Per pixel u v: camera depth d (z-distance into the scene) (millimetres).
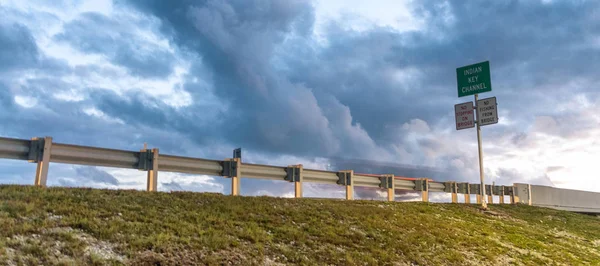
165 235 10391
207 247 10508
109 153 13641
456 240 17125
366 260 12516
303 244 12500
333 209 17203
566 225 27578
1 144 11742
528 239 20484
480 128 27062
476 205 27109
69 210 10773
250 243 11617
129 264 8828
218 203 14578
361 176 22547
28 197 11117
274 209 15297
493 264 15438
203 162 16000
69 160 12922
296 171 19016
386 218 17922
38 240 8812
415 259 13703
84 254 8750
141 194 13742
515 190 36281
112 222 10508
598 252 21500
